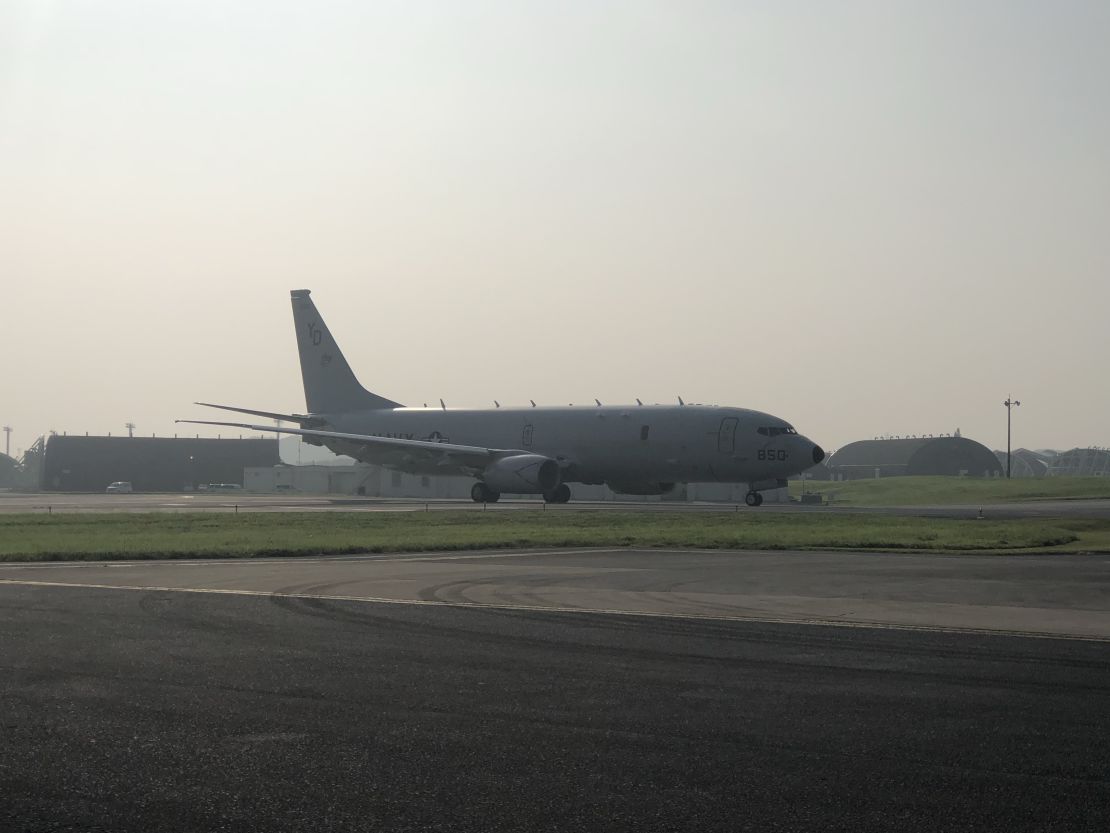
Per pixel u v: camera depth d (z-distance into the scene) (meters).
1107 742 9.68
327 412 84.44
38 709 10.82
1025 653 14.40
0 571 25.95
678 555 31.06
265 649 14.51
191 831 7.27
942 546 33.81
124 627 16.48
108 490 135.75
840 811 7.74
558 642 15.20
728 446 65.38
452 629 16.39
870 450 188.25
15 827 7.31
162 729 10.02
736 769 8.80
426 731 10.02
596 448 69.81
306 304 85.69
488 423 74.88
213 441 152.88
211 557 30.34
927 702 11.34
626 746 9.51
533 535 37.94
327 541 35.00
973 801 7.98
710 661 13.74
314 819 7.52
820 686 12.18
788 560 29.27
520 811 7.71
